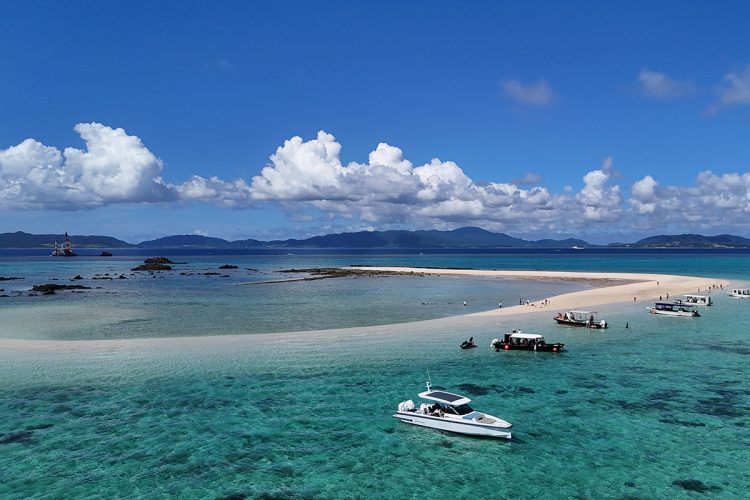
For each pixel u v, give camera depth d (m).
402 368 39.81
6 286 105.06
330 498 21.55
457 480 23.00
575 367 40.19
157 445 26.12
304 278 130.25
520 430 28.06
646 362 41.59
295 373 38.22
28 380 36.00
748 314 65.56
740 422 28.83
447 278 132.88
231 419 29.47
